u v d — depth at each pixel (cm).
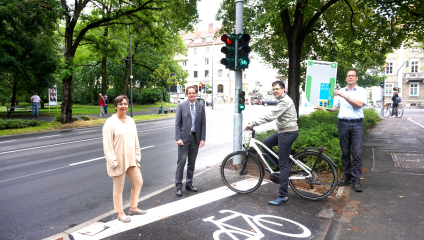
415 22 932
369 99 4409
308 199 429
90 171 660
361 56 1273
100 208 436
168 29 1619
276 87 417
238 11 619
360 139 462
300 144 611
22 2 1479
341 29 1154
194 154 479
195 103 481
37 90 2247
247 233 330
